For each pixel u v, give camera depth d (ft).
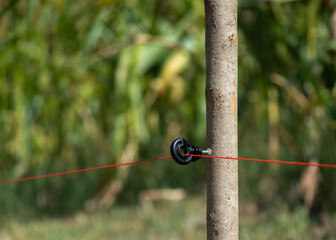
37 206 25.27
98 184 25.82
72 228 21.49
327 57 21.22
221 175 7.25
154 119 27.78
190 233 19.95
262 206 23.48
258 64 23.44
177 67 24.16
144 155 27.71
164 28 25.91
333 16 20.92
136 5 25.09
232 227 7.29
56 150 26.40
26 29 25.09
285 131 25.58
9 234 21.16
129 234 20.24
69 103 26.09
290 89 23.06
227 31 7.25
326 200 21.86
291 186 23.12
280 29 22.95
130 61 24.22
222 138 7.25
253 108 25.95
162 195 25.95
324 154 22.45
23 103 25.14
